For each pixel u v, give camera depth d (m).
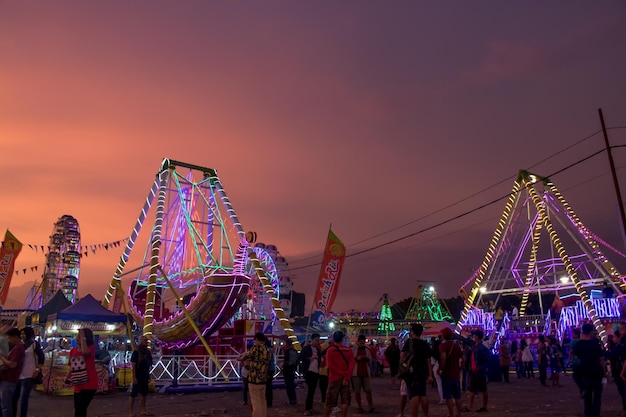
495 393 17.59
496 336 32.75
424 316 63.16
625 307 26.69
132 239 27.34
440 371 10.74
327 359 10.38
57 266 47.50
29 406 14.70
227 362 20.52
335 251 23.34
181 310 23.73
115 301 27.55
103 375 17.72
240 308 26.88
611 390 17.75
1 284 32.75
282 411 13.66
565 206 33.16
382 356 31.09
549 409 13.14
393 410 13.55
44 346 25.84
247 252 25.45
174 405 14.96
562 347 27.67
